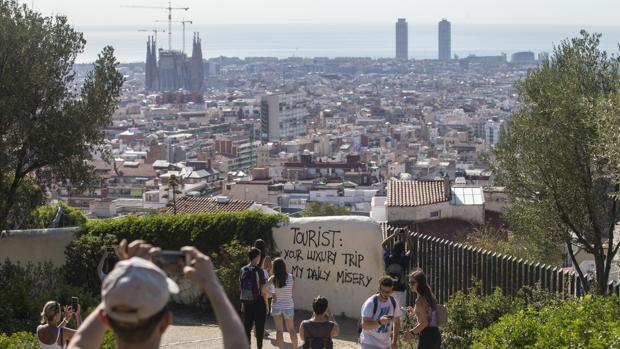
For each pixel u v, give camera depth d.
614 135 17.36
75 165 20.75
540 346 10.71
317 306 12.26
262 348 16.22
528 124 20.67
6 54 19.44
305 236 20.39
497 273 18.14
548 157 20.17
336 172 183.25
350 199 143.00
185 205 54.44
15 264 19.92
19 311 15.55
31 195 20.77
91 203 135.62
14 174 20.91
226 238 20.22
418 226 41.22
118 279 3.80
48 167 20.73
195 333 17.66
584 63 20.64
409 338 12.81
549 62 21.14
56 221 28.86
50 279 19.36
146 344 3.87
